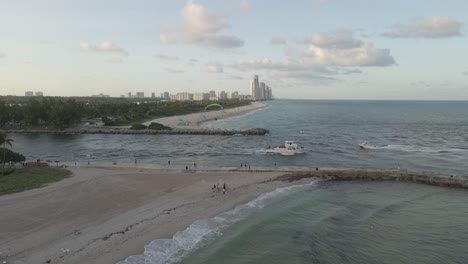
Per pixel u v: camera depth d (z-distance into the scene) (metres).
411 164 85.75
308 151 105.44
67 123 171.75
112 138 138.12
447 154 99.75
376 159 92.31
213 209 51.22
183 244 39.47
